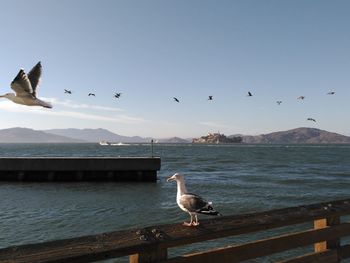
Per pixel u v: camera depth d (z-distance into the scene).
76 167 40.00
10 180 40.25
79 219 21.78
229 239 16.38
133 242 4.63
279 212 6.19
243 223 5.64
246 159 92.12
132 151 152.88
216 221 5.56
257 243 5.84
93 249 4.33
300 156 110.94
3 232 18.61
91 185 38.00
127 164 40.06
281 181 43.22
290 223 6.12
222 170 59.06
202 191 34.50
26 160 39.97
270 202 28.34
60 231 18.91
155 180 40.22
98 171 40.34
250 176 49.47
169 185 38.00
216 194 32.53
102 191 34.00
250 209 25.50
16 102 5.39
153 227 5.08
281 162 81.25
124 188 35.88
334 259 6.72
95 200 29.02
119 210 24.55
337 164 75.06
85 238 4.44
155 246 4.78
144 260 4.81
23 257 3.96
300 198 30.36
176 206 25.58
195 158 95.12
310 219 6.37
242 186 38.38
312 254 6.50
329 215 6.64
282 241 6.11
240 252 5.67
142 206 25.97
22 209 25.25
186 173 53.31
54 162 40.00
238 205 26.89
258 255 5.84
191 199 6.14
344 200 7.29
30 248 4.07
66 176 40.38
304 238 6.36
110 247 4.44
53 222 20.97
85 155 114.50
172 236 4.98
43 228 19.48
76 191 34.03
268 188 36.78
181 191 6.47
